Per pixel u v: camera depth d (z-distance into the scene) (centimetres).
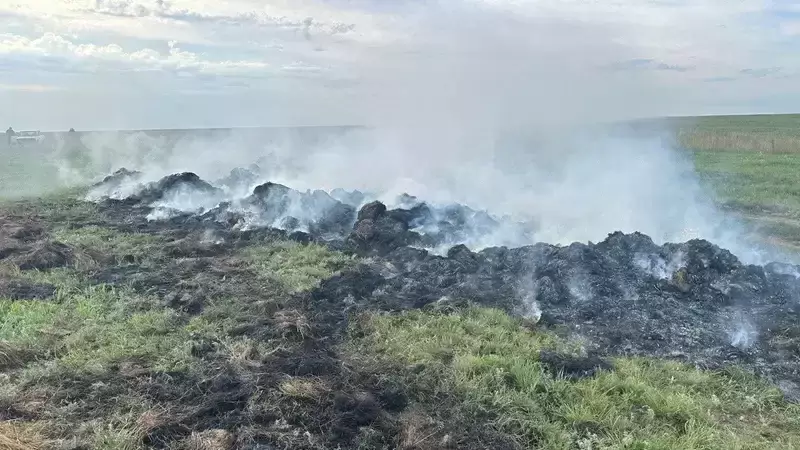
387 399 639
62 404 616
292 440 559
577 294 952
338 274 1055
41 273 1031
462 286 1000
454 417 607
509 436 577
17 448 517
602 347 793
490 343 772
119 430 566
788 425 615
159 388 648
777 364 747
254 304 903
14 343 737
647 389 655
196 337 787
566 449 555
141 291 973
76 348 745
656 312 886
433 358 735
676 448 550
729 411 639
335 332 825
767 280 970
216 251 1235
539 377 674
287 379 661
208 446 536
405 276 1065
